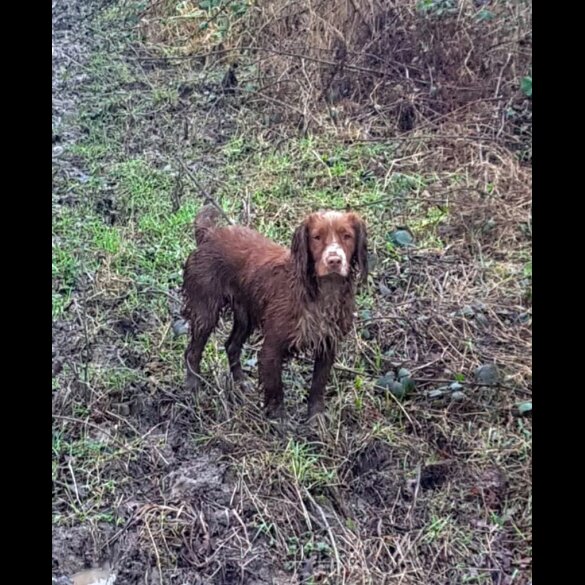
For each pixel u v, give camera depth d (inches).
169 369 82.8
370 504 69.1
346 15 127.7
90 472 71.1
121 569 64.2
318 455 71.7
